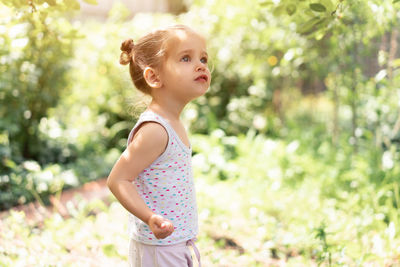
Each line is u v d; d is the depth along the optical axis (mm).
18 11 2393
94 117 6949
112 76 6785
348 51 4797
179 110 1902
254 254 3311
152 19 6824
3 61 4543
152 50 1857
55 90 5730
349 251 2967
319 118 7227
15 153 5250
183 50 1805
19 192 4543
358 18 3572
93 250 3260
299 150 5727
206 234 3586
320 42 5031
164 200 1821
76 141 6023
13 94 5070
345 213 3785
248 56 6273
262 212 3979
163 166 1812
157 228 1613
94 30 6809
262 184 4691
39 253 3102
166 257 1832
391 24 3650
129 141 1847
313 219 3674
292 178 4875
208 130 6453
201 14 6266
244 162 5195
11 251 3064
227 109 6762
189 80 1800
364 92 4996
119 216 3980
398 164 4375
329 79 5828
